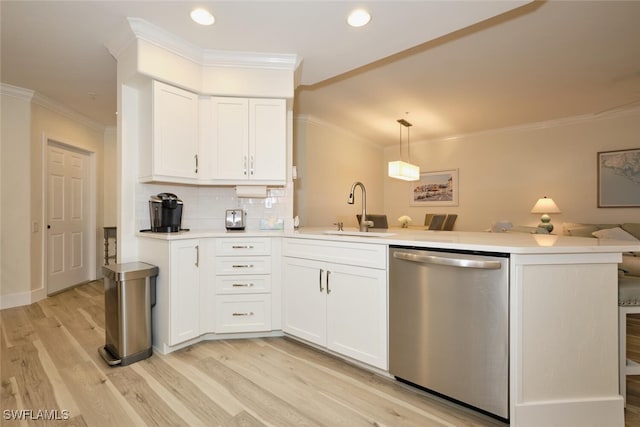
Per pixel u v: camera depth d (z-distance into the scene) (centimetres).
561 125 490
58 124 383
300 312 230
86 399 164
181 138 243
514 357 142
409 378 174
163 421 148
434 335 165
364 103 420
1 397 166
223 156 261
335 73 292
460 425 148
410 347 174
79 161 427
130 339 204
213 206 293
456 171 597
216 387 177
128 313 203
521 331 142
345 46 244
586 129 471
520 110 445
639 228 413
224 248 239
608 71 318
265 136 267
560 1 209
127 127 239
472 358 153
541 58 291
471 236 204
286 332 240
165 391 172
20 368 197
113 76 301
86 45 242
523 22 234
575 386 145
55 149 385
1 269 320
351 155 586
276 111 268
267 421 149
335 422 149
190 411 155
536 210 472
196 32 224
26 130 336
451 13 201
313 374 192
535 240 174
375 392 174
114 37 227
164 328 217
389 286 183
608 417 146
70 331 259
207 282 237
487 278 149
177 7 196
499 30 245
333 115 475
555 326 144
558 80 341
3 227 320
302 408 159
